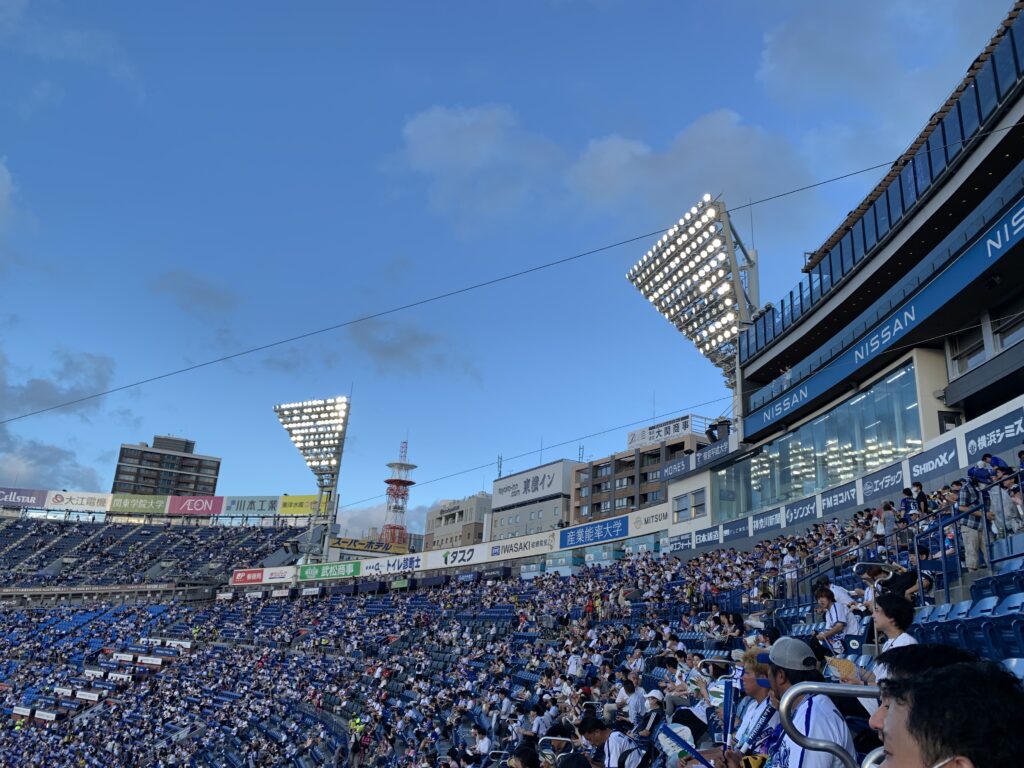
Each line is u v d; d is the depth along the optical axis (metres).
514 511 100.81
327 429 79.88
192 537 93.31
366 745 29.77
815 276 35.31
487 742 21.03
